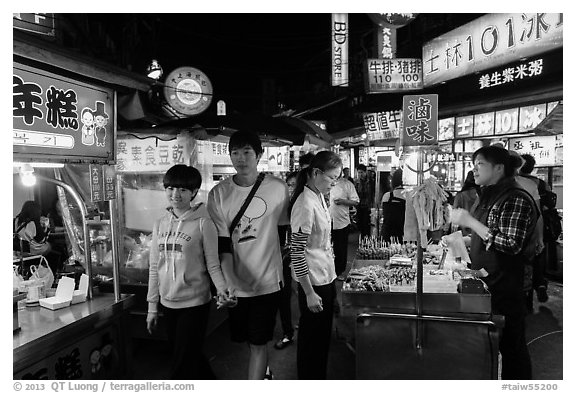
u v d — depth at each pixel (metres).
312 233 3.06
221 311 5.03
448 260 3.93
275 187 3.01
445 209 2.96
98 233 4.74
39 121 2.63
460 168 8.34
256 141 2.95
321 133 9.12
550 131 5.58
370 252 4.55
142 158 4.66
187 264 2.91
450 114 8.29
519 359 2.94
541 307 5.28
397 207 6.05
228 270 2.97
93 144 3.06
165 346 4.39
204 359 3.15
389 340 2.88
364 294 3.01
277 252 3.02
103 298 3.29
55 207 6.30
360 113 13.69
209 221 2.96
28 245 5.02
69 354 2.79
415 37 11.73
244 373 3.80
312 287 2.97
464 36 7.66
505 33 6.78
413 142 2.91
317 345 3.14
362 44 14.06
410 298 2.94
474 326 2.75
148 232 4.62
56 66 2.70
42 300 3.06
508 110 6.94
